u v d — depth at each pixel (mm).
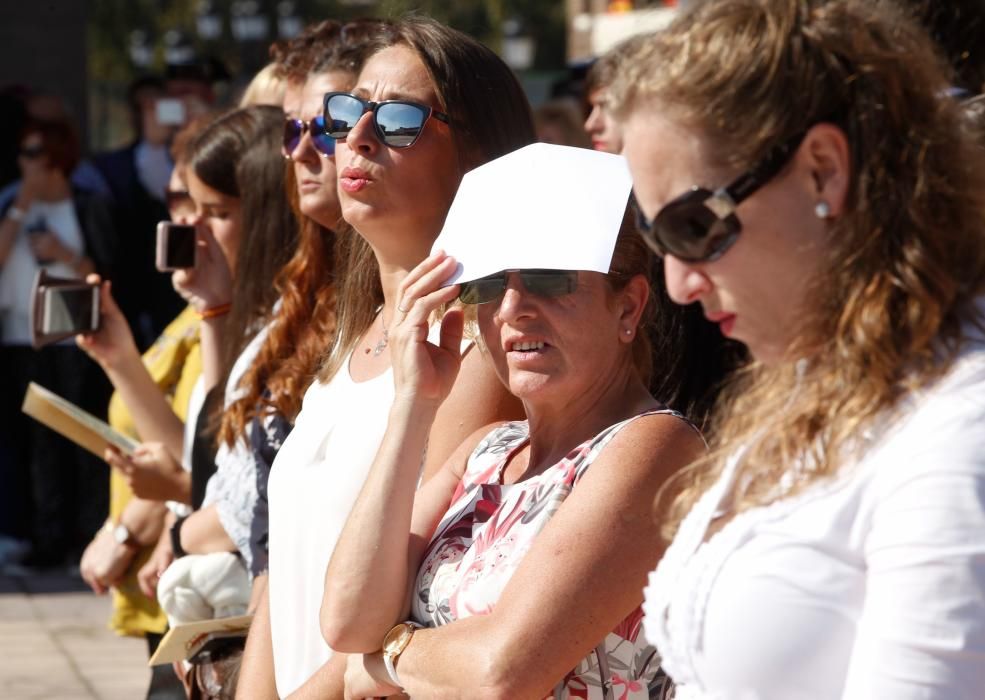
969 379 2270
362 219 4047
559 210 3215
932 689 2166
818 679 2320
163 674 5539
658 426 3129
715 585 2420
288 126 4973
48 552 11477
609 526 3000
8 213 11094
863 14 2396
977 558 2164
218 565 4871
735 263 2424
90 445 5809
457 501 3543
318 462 4070
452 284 3320
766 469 2434
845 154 2334
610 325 3281
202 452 5305
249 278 5469
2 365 11320
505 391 3850
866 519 2297
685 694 2506
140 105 11984
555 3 45750
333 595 3344
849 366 2316
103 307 6078
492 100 4105
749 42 2361
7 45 16969
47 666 8859
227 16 30219
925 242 2295
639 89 2479
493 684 2949
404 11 5250
